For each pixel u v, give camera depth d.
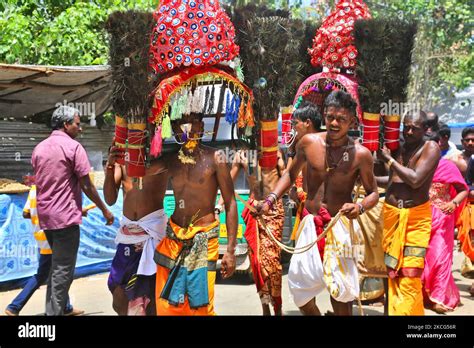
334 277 4.32
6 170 8.24
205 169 4.17
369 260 5.17
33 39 10.43
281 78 4.28
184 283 4.10
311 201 4.57
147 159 4.10
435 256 6.09
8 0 10.67
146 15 3.98
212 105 4.45
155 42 4.01
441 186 6.29
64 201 5.22
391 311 4.79
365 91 4.67
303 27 5.19
